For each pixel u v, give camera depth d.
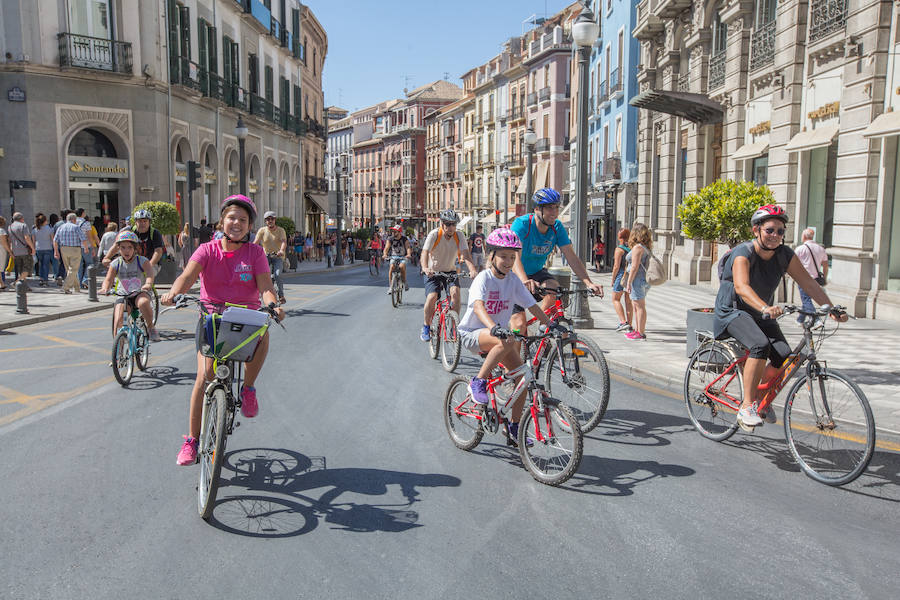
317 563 3.71
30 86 22.58
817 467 5.05
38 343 10.58
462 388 5.70
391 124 101.50
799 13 15.82
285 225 32.41
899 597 3.39
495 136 68.62
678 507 4.48
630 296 10.89
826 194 15.30
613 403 7.22
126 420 6.36
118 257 8.34
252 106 35.56
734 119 19.52
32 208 22.73
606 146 37.91
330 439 5.89
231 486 4.79
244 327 4.31
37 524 4.15
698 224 10.09
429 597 3.39
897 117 12.27
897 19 12.58
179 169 27.42
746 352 5.70
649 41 27.95
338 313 14.95
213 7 30.55
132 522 4.19
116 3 23.95
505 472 5.14
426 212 91.94
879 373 8.14
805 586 3.49
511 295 5.43
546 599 3.37
